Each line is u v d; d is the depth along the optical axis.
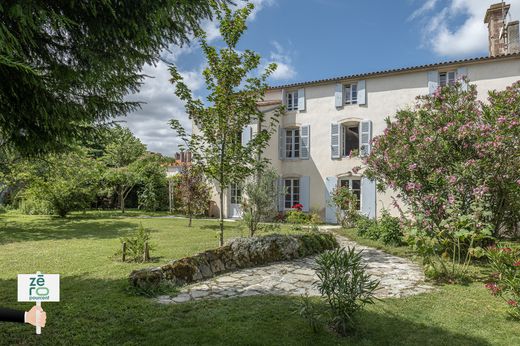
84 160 16.84
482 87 13.54
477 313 4.20
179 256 7.51
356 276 3.71
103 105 3.54
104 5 2.76
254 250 7.05
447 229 6.51
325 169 16.64
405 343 3.40
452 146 7.41
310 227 11.71
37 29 2.54
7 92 2.88
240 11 7.48
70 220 15.95
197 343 3.36
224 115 7.70
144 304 4.41
